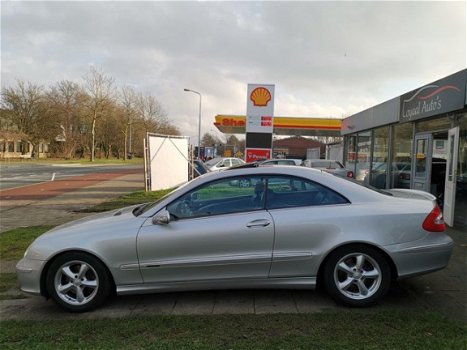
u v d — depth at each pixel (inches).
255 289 178.1
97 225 168.1
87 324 148.0
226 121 1536.7
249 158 729.0
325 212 160.9
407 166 469.4
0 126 2652.6
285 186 167.9
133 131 3189.0
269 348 125.2
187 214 165.6
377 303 163.2
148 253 160.4
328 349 123.5
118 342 132.4
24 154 2778.1
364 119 628.1
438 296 171.0
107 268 163.2
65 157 2947.8
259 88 721.0
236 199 167.5
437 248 160.2
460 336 130.5
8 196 633.6
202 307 164.2
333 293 159.6
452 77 327.3
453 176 315.3
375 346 124.5
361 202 164.7
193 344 129.2
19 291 193.8
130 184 872.3
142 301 173.0
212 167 965.2
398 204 164.9
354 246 158.1
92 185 845.2
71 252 162.4
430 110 371.6
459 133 335.3
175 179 717.9
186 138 756.6
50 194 661.3
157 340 133.3
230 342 130.3
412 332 134.3
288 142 3437.5
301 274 160.6
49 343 132.6
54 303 176.1
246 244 159.2
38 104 2706.7
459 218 336.5
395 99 478.6
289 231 158.4
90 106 2632.9
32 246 166.4
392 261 158.4
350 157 778.8
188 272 160.9
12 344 133.0
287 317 149.9
